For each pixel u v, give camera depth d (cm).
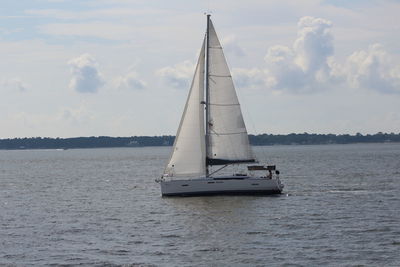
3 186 14975
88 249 6269
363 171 17775
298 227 7319
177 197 10094
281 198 10031
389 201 9694
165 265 5600
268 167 10238
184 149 10156
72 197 11581
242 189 10094
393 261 5603
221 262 5675
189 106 10162
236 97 10250
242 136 10281
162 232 7156
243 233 6975
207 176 10219
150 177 17625
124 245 6444
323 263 5581
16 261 5800
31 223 7988
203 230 7212
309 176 16138
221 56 10181
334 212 8475
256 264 5584
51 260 5825
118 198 11131
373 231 6969
